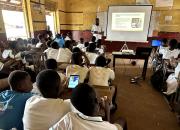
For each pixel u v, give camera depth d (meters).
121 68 4.98
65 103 1.11
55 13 7.18
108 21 6.16
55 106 1.08
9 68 2.65
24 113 1.13
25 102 1.24
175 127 2.20
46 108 1.07
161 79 3.24
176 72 2.72
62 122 0.86
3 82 1.98
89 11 7.64
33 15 5.38
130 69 4.89
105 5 7.32
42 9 5.96
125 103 2.83
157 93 3.23
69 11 7.93
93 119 0.86
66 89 1.75
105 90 1.75
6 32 4.66
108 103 1.53
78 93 0.85
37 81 1.13
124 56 3.93
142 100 2.95
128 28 6.00
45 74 1.12
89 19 7.74
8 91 1.31
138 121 2.32
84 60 2.98
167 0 6.57
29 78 1.38
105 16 7.36
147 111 2.58
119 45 7.27
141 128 2.16
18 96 1.25
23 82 1.31
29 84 1.38
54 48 3.64
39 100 1.10
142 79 4.01
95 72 2.22
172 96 2.75
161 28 6.87
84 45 4.47
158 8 6.74
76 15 7.90
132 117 2.41
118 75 4.32
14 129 1.18
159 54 4.03
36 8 5.54
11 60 3.02
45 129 1.08
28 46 4.33
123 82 3.82
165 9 6.68
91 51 3.52
